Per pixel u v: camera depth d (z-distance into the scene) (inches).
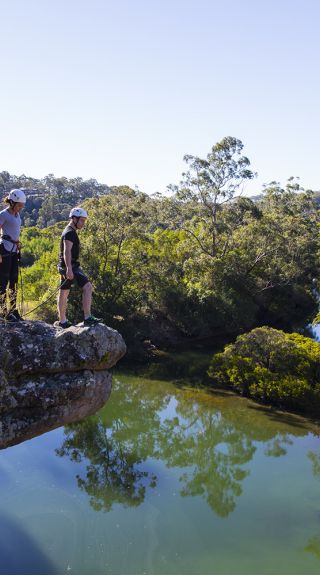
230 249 1578.5
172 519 479.2
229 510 500.4
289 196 2605.8
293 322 1628.9
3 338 251.3
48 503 488.7
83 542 429.1
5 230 273.9
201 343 1272.1
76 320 1064.8
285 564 416.5
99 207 1171.3
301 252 1673.2
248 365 844.6
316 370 804.6
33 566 393.4
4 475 541.3
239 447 657.0
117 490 529.3
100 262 1199.6
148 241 1228.5
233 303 1343.5
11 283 279.6
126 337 1121.4
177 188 1536.7
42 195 4665.4
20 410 255.4
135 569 398.9
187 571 399.5
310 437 689.0
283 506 510.6
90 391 269.0
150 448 652.1
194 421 745.6
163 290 1246.9
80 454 616.7
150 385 916.6
